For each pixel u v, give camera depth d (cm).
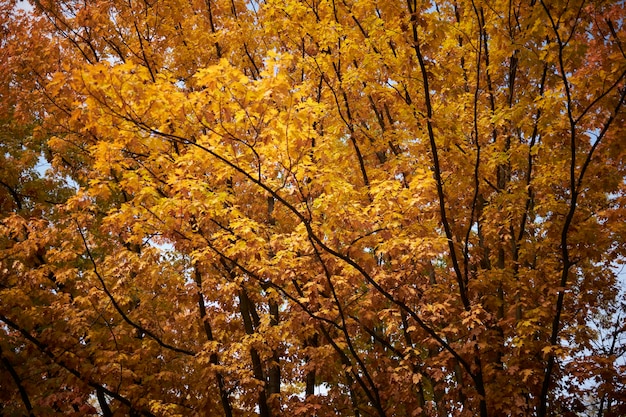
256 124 529
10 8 854
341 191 599
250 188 822
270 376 887
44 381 794
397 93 722
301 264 668
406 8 625
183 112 522
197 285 800
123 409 844
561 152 715
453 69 791
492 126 830
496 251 934
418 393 832
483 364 779
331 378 900
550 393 944
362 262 648
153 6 830
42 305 869
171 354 906
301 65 719
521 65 609
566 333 959
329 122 819
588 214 822
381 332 1013
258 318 896
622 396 820
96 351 771
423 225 676
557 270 851
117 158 581
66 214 958
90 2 813
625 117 620
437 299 767
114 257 791
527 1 653
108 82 478
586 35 629
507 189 826
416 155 770
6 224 767
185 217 618
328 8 708
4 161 976
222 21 932
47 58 825
